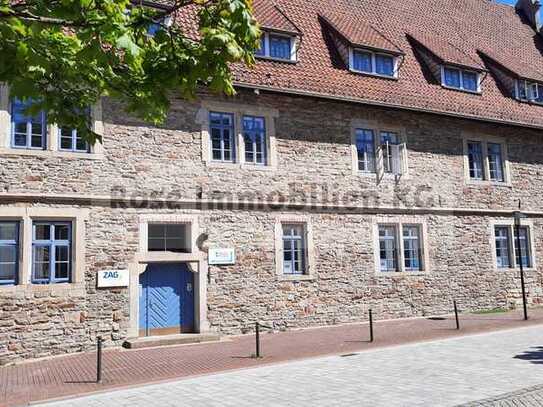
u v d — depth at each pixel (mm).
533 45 23891
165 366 10148
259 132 14977
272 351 11469
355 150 16203
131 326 12656
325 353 11047
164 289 13461
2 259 11594
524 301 15719
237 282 14039
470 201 18062
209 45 4871
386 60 17531
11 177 11695
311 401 7238
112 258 12602
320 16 17953
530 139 19891
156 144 13406
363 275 15852
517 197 19109
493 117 18469
